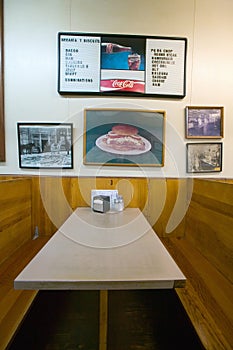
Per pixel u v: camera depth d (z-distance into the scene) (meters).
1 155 1.84
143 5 1.85
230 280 1.19
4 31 1.81
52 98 1.85
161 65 1.87
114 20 1.84
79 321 1.31
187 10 1.87
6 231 1.38
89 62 1.84
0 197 1.31
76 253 0.90
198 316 0.93
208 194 1.50
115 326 1.30
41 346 1.16
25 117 1.85
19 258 1.38
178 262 1.39
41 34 1.83
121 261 0.83
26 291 1.07
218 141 1.92
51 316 1.35
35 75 1.84
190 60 1.89
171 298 1.32
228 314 0.94
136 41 1.85
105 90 1.86
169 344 1.20
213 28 1.88
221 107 1.91
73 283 0.69
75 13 1.82
